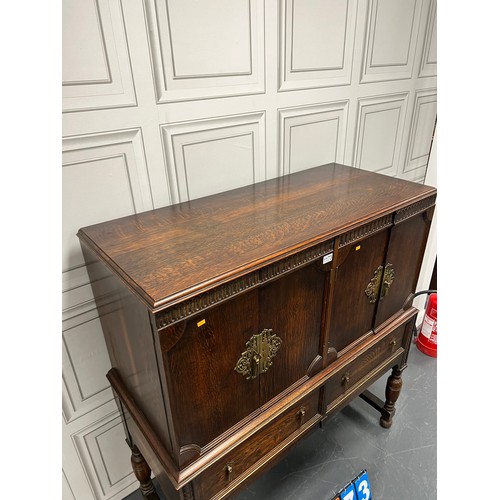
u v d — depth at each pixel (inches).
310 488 47.9
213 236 29.3
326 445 53.3
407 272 42.9
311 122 45.8
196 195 38.5
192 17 32.3
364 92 49.9
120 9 28.6
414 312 46.3
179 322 22.9
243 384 29.7
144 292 22.3
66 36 27.1
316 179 43.1
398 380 51.4
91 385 38.5
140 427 31.3
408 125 59.2
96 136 30.7
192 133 36.1
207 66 34.8
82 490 42.6
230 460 31.5
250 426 31.3
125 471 45.8
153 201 35.7
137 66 30.8
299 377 35.2
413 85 56.3
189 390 26.0
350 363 39.1
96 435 41.1
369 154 55.5
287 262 27.5
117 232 30.7
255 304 27.4
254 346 28.8
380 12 46.6
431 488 47.8
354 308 37.7
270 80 39.8
